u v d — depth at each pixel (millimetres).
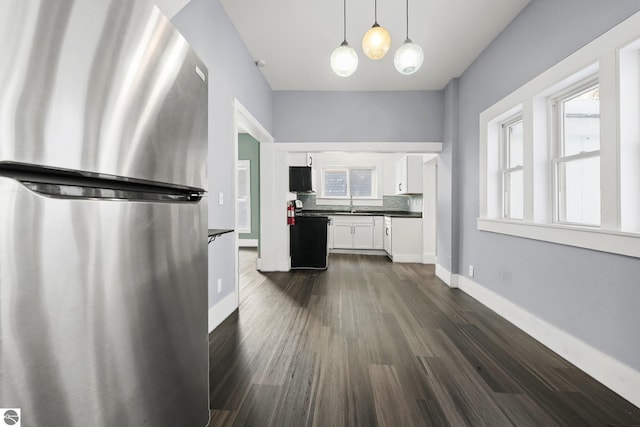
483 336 2357
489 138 3146
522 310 2510
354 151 4473
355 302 3203
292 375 1775
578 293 1940
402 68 2053
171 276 875
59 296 533
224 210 2707
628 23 1602
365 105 4430
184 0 1586
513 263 2668
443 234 4230
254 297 3367
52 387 521
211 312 2422
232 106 2887
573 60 1981
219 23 2549
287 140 4516
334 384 1687
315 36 3035
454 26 2818
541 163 2395
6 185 463
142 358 743
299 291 3619
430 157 5098
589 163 2078
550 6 2230
